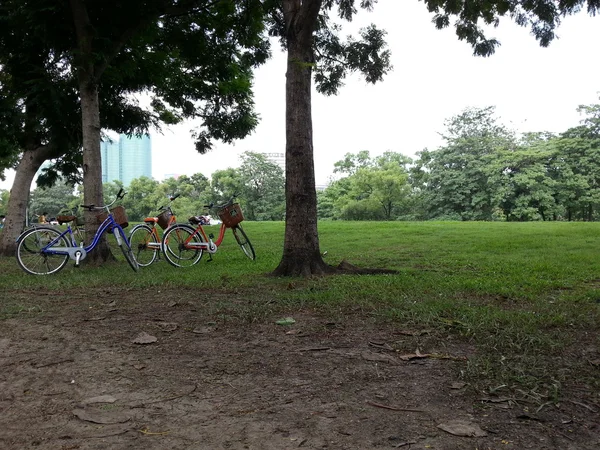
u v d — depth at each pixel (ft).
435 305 15.56
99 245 29.01
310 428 7.79
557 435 7.57
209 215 34.12
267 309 15.55
